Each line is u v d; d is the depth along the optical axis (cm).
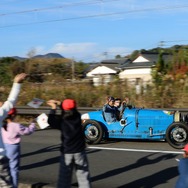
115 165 919
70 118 584
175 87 2077
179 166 529
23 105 2200
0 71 3403
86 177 593
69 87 2331
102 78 2284
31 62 3809
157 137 1160
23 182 771
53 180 791
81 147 585
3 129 642
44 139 1328
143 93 2102
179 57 2681
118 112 1199
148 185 745
